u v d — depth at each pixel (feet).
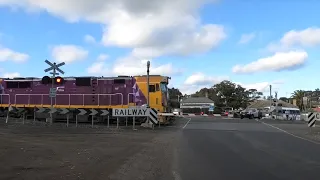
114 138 64.03
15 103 110.73
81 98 107.65
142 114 90.12
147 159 41.52
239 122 140.26
